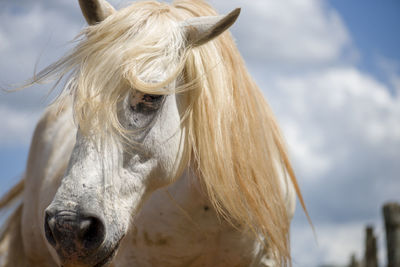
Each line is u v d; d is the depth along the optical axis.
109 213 2.64
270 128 3.60
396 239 6.70
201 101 3.03
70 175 2.60
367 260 8.21
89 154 2.62
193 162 3.26
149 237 3.47
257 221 3.23
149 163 2.85
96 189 2.59
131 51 2.71
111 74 2.67
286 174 3.72
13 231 4.76
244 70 3.40
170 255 3.49
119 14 2.86
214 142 3.03
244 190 3.16
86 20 3.04
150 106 2.79
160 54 2.80
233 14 2.82
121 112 2.71
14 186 4.92
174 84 2.91
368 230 8.31
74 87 2.84
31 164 4.63
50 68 2.86
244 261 3.51
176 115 2.97
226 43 3.25
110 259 2.71
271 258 3.61
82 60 2.77
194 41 2.92
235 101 3.20
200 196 3.33
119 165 2.71
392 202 6.86
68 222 2.49
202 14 3.26
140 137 2.78
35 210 4.40
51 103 2.93
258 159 3.25
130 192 2.79
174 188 3.40
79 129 2.70
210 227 3.39
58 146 4.34
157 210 3.43
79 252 2.54
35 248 4.47
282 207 3.42
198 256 3.50
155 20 2.90
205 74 3.03
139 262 3.56
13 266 4.71
